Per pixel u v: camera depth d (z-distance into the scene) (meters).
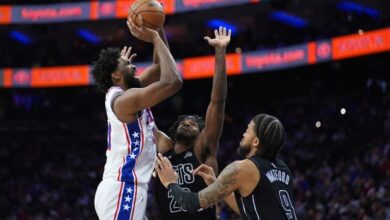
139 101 3.29
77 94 24.95
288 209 3.39
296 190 14.82
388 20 19.27
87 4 19.12
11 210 18.27
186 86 23.83
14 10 19.55
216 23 21.91
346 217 12.23
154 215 15.05
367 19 19.47
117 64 3.57
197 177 3.98
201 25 22.56
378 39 16.14
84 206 17.88
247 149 3.58
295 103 21.48
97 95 24.86
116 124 3.41
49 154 21.81
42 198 18.47
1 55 23.33
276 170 3.47
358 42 16.45
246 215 3.38
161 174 3.55
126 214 3.32
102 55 3.61
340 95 20.86
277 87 23.08
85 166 20.69
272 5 19.48
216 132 3.94
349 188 13.48
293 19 21.02
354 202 12.42
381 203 11.86
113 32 23.03
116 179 3.37
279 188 3.41
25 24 20.67
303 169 16.67
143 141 3.42
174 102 23.80
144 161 3.45
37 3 22.06
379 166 13.93
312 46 17.28
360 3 19.50
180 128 4.04
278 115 21.09
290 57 17.62
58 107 24.77
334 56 16.78
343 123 18.66
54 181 19.59
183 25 22.66
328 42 16.95
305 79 22.73
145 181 3.42
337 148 16.95
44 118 24.47
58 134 23.61
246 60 18.33
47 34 23.23
